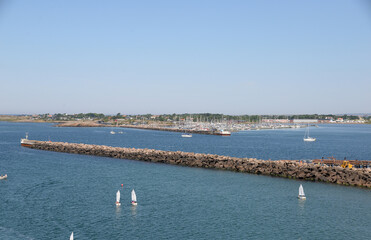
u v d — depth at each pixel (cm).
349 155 14050
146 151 11081
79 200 5691
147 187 6631
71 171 8294
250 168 8256
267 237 4281
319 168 7438
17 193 6062
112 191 6300
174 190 6419
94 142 19775
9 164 9344
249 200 5800
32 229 4431
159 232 4397
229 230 4484
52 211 5116
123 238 4203
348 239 4250
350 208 5391
